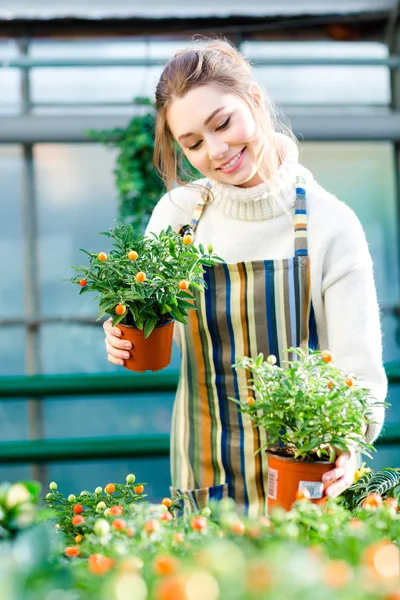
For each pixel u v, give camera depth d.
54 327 4.95
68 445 4.57
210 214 1.89
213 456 1.82
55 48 4.81
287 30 4.92
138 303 1.68
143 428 4.93
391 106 5.00
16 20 4.76
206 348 1.83
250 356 1.79
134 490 1.60
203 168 1.70
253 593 0.73
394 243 5.04
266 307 1.77
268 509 1.45
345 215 1.78
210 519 1.25
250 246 1.82
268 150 1.75
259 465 1.76
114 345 1.74
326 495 1.38
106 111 4.83
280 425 1.45
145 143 4.56
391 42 4.96
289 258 1.76
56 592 0.77
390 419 4.86
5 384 4.59
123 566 0.88
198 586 0.74
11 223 4.90
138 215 4.66
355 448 1.42
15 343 4.94
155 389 4.57
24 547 0.86
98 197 4.91
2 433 4.86
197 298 1.82
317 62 4.89
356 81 4.96
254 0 4.67
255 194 1.78
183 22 4.85
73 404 4.89
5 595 0.74
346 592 0.75
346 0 4.71
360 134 4.84
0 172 4.86
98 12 4.63
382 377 1.68
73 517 1.40
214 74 1.63
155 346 1.74
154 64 4.82
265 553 0.89
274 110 1.82
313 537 1.12
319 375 1.49
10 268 4.92
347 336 1.70
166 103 1.67
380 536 1.12
